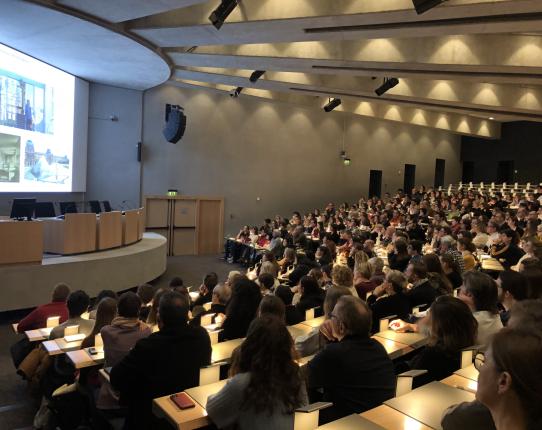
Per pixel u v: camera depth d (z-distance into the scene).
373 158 19.67
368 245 8.45
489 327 3.11
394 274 4.49
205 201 15.50
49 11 7.39
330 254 8.41
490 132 21.41
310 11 7.25
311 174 17.84
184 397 2.41
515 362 1.03
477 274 3.36
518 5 6.28
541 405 1.00
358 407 2.38
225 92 14.98
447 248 7.59
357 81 12.30
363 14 6.94
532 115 15.66
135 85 13.19
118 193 13.62
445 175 22.77
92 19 7.81
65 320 4.69
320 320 4.27
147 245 10.45
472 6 6.39
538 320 1.95
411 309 4.54
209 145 15.43
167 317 2.69
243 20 7.63
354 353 2.46
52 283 7.56
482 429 1.41
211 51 9.86
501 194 18.86
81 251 8.70
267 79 11.74
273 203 16.94
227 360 3.16
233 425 2.05
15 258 7.16
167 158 14.58
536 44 8.84
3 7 7.29
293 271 7.17
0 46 9.14
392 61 9.28
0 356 5.63
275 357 2.02
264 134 16.62
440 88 12.64
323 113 17.98
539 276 3.45
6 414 4.09
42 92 10.65
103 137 13.27
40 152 10.67
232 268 12.78
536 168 21.16
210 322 4.33
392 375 2.52
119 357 3.12
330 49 9.52
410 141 21.02
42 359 3.99
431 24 7.30
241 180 16.17
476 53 8.99
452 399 2.36
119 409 3.04
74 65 10.89
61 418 3.55
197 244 15.38
